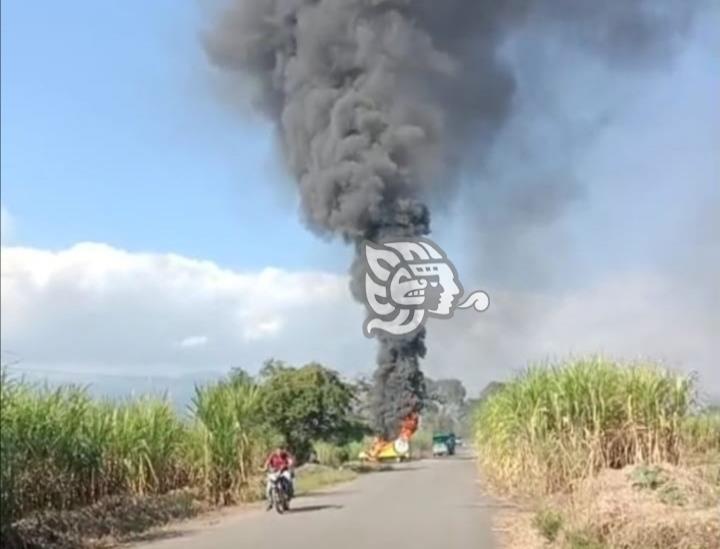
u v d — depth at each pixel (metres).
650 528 11.46
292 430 39.34
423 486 28.27
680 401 19.30
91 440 18.53
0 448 14.71
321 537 15.63
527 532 14.73
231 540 15.72
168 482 21.98
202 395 23.73
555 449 19.67
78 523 16.56
